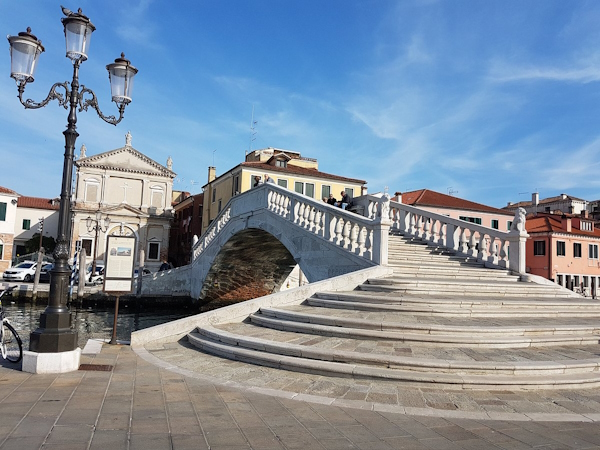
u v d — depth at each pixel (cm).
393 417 492
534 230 4244
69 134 722
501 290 1183
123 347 888
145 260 5041
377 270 1164
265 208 1903
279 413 496
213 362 745
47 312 666
